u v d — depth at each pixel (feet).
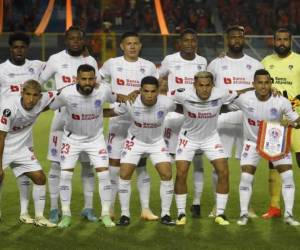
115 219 28.94
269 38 81.25
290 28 96.37
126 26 95.40
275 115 27.55
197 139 27.99
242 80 29.55
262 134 27.25
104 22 90.84
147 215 28.58
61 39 82.89
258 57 81.20
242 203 28.02
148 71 29.58
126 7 97.50
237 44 29.43
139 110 27.14
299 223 27.89
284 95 29.96
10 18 91.56
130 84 29.37
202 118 27.53
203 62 30.37
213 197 33.30
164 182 27.68
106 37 82.84
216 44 82.58
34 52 83.51
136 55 29.50
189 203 32.04
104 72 29.86
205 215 29.58
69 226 27.43
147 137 27.68
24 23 93.76
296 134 29.66
